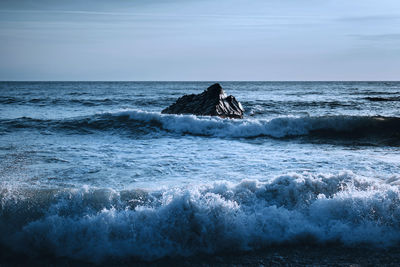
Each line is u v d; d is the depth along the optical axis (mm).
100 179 5141
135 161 6375
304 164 6086
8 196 3664
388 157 6688
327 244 3373
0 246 3312
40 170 5602
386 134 9523
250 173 5477
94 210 3615
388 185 3998
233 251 3291
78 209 3609
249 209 3658
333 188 3945
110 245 3275
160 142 8688
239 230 3406
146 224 3414
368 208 3584
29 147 7633
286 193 3887
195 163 6230
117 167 5891
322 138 9391
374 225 3492
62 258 3195
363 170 5582
